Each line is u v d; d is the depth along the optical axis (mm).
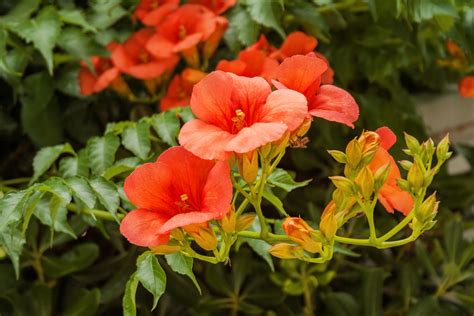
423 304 1146
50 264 1081
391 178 806
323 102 797
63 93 1149
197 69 1104
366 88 1251
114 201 864
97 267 1119
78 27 1106
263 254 907
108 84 1114
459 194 1278
